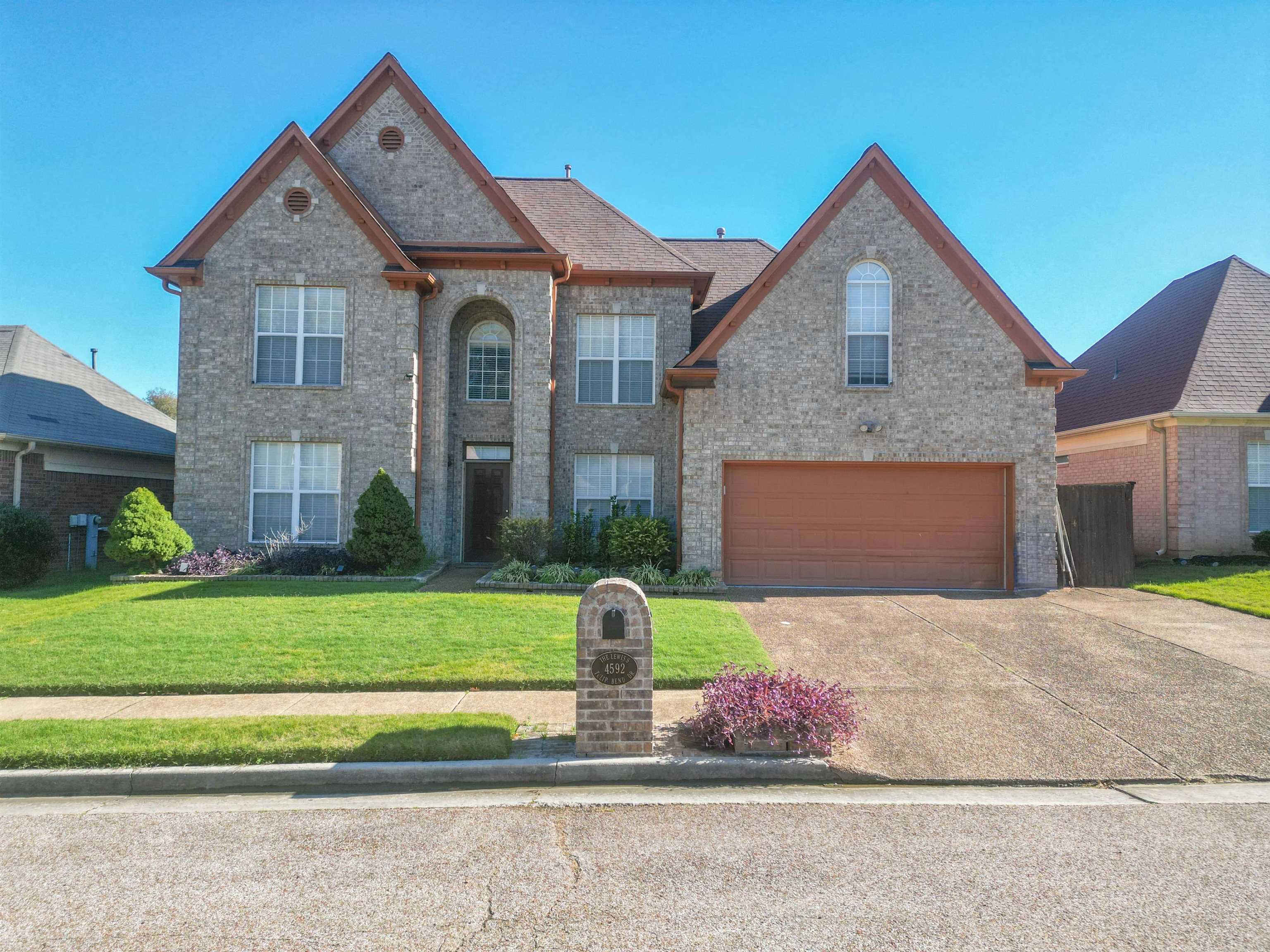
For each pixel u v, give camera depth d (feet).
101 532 59.00
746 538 46.01
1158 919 12.28
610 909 12.48
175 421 74.18
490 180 51.52
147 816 16.53
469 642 29.14
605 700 19.21
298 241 48.83
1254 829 15.75
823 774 18.66
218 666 26.11
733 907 12.56
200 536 48.19
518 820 16.26
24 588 42.83
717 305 59.21
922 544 45.70
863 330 46.03
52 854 14.65
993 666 27.55
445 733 20.03
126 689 24.40
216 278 48.60
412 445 48.85
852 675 26.50
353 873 13.84
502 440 53.78
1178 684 25.45
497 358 54.39
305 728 20.30
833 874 13.71
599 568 46.62
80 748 18.85
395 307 48.98
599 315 54.08
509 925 12.01
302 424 48.67
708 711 20.20
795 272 45.88
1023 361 45.21
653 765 18.69
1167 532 53.21
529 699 23.97
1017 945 11.48
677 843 15.06
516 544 45.62
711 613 35.27
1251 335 56.80
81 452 57.00
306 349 49.19
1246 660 28.22
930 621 35.09
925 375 45.32
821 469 46.01
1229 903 12.78
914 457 45.09
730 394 45.50
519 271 50.88
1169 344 60.44
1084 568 45.50
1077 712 22.81
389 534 44.16
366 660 26.86
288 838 15.37
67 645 28.45
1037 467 44.91
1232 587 42.78
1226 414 51.49
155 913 12.47
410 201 51.83
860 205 45.93
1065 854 14.57
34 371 59.26
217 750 18.92
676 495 53.06
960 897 12.89
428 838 15.33
